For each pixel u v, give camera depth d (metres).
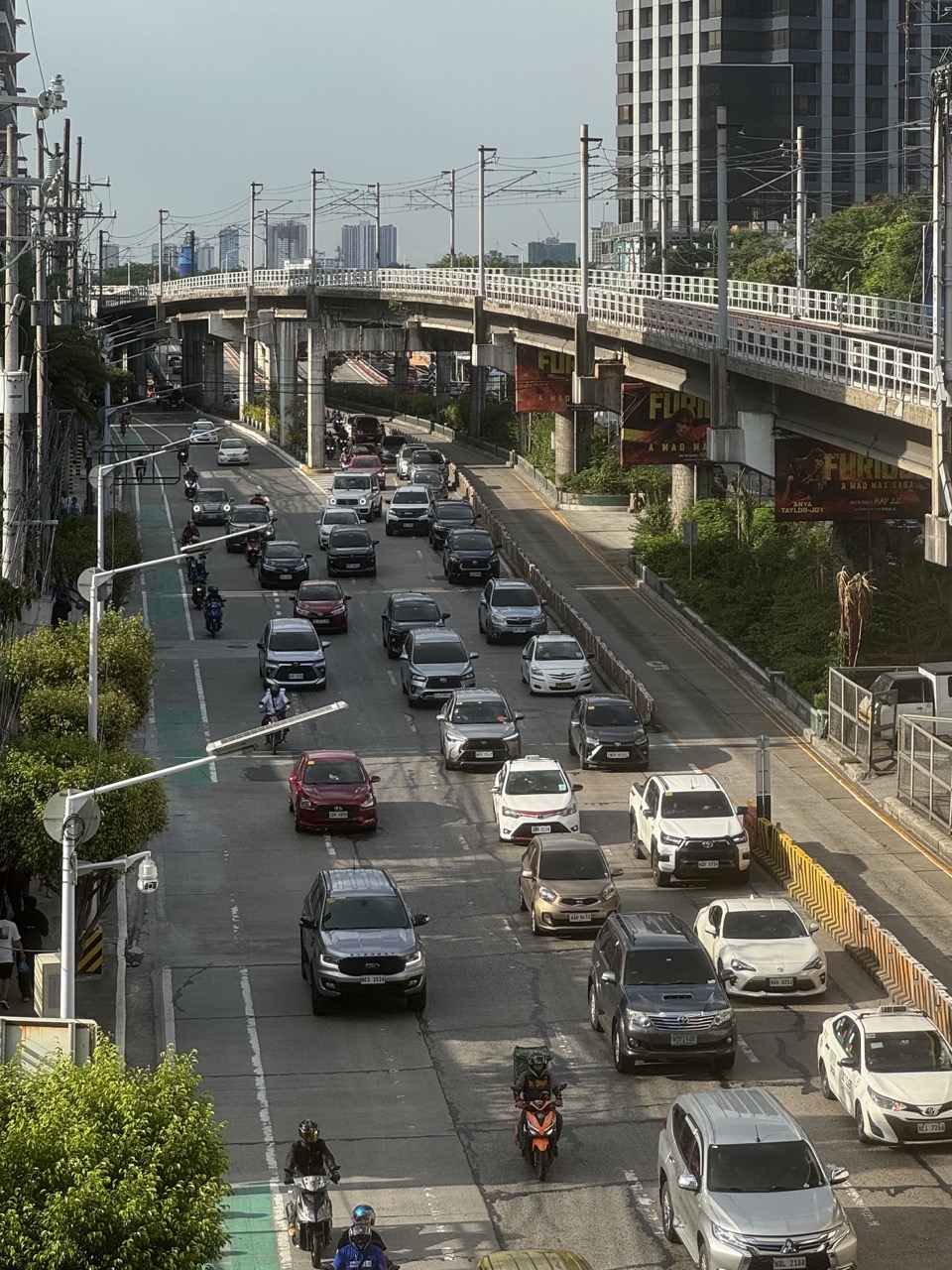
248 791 57.00
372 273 154.25
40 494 76.12
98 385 112.38
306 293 158.38
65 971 27.91
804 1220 25.56
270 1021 38.12
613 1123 32.47
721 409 81.69
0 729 46.88
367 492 110.69
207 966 41.72
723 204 81.69
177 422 185.62
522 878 45.75
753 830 50.59
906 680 59.81
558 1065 35.47
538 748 61.56
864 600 67.25
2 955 36.31
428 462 126.31
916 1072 31.33
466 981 40.53
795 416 77.38
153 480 107.62
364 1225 24.95
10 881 40.59
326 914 38.84
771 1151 26.59
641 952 35.69
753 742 62.91
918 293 131.00
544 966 41.47
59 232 116.75
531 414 135.62
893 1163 30.55
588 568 95.50
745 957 38.66
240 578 92.56
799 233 113.81
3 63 54.44
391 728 64.62
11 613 51.31
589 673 69.00
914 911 45.31
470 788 57.22
